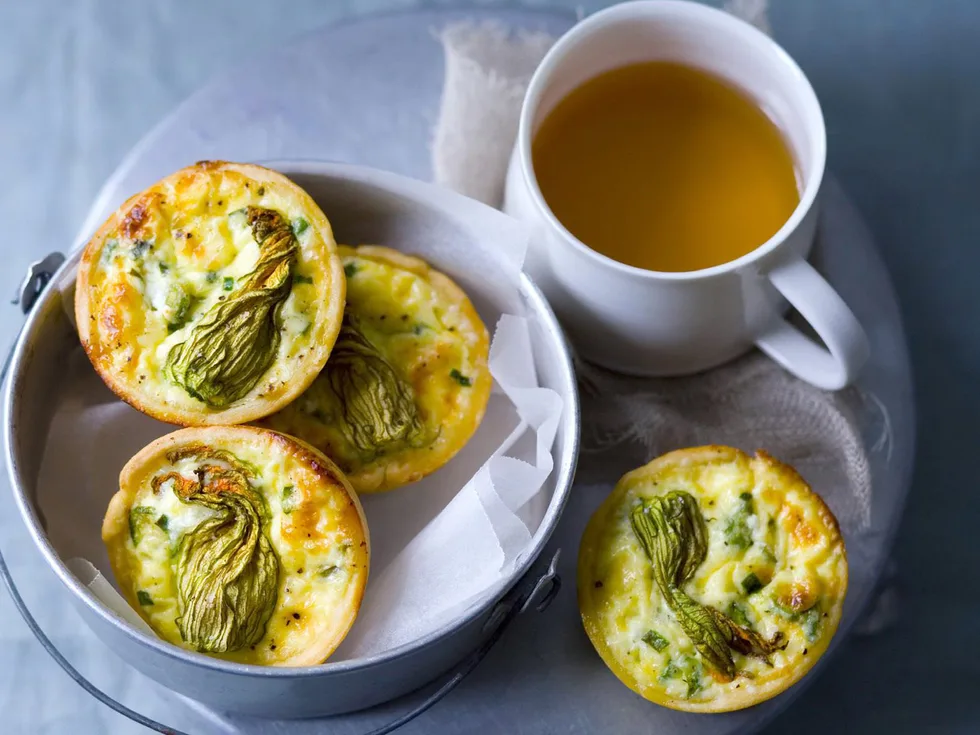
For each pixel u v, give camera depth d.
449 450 0.40
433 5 0.49
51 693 0.47
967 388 0.51
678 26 0.42
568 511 0.44
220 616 0.37
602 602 0.40
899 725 0.48
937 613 0.49
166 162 0.47
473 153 0.46
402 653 0.35
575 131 0.44
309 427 0.40
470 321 0.42
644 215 0.43
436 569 0.39
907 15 0.54
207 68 0.57
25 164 0.55
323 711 0.41
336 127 0.48
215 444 0.38
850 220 0.47
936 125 0.53
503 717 0.42
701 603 0.40
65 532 0.40
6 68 0.56
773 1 0.54
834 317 0.39
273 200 0.39
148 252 0.39
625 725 0.41
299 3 0.57
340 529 0.37
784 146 0.43
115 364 0.38
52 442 0.41
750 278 0.39
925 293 0.52
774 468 0.41
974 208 0.53
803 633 0.40
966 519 0.50
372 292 0.41
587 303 0.42
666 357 0.44
